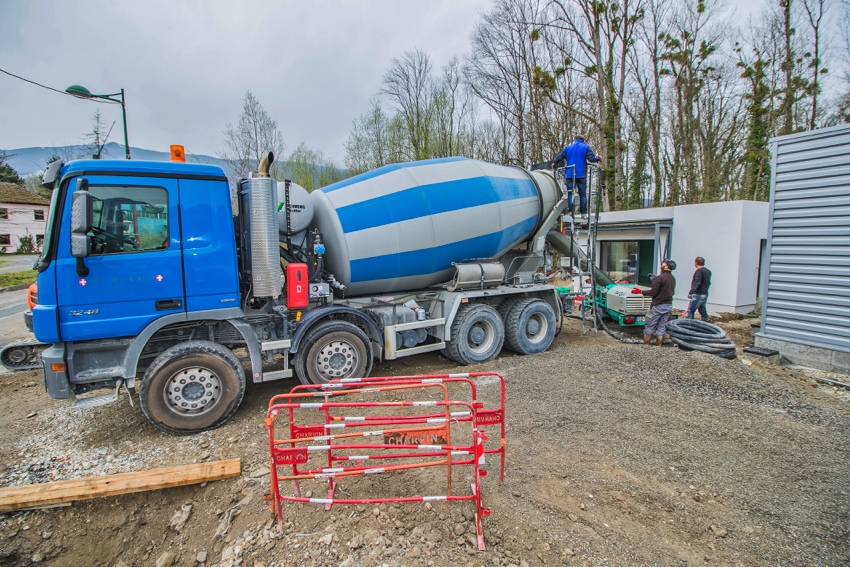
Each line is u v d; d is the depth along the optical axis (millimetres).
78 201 3896
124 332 4410
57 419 5168
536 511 3158
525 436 4305
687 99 22703
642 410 4859
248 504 3439
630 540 2871
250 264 5137
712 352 7129
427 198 6516
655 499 3287
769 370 6578
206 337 5035
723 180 24531
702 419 4656
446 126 25109
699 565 2672
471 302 7191
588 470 3674
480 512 2896
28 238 39000
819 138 6594
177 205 4570
